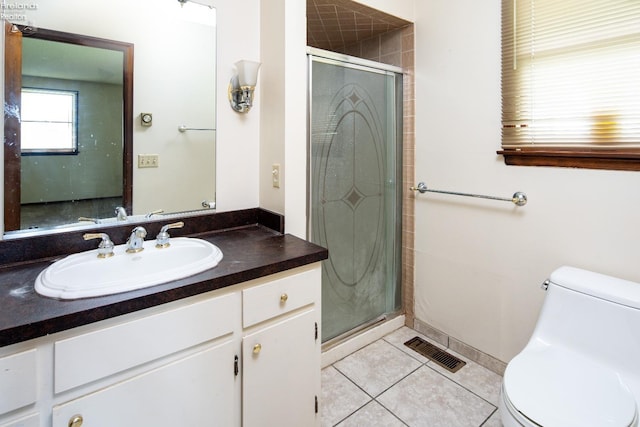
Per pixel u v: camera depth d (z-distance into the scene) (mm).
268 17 1651
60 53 1273
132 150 1442
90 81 1338
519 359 1315
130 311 916
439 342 2203
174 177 1550
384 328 2285
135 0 1410
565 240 1595
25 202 1238
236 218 1720
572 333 1374
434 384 1831
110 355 904
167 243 1354
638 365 1228
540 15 1587
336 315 2104
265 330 1213
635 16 1322
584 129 1482
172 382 1015
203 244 1364
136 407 957
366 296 2254
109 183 1402
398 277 2412
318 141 1866
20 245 1201
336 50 2660
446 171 2062
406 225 2344
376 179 2211
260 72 1729
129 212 1452
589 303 1341
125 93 1411
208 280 1049
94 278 1172
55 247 1268
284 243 1461
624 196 1408
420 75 2154
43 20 1233
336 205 2012
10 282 1033
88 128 1344
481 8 1822
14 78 1194
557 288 1427
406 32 2203
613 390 1139
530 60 1635
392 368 1967
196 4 1541
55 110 1275
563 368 1258
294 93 1610
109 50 1368
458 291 2070
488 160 1854
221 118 1646
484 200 1894
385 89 2182
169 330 996
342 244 2078
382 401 1713
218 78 1620
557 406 1070
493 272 1887
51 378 833
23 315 819
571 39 1494
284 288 1256
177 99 1529
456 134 1990
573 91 1502
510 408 1095
